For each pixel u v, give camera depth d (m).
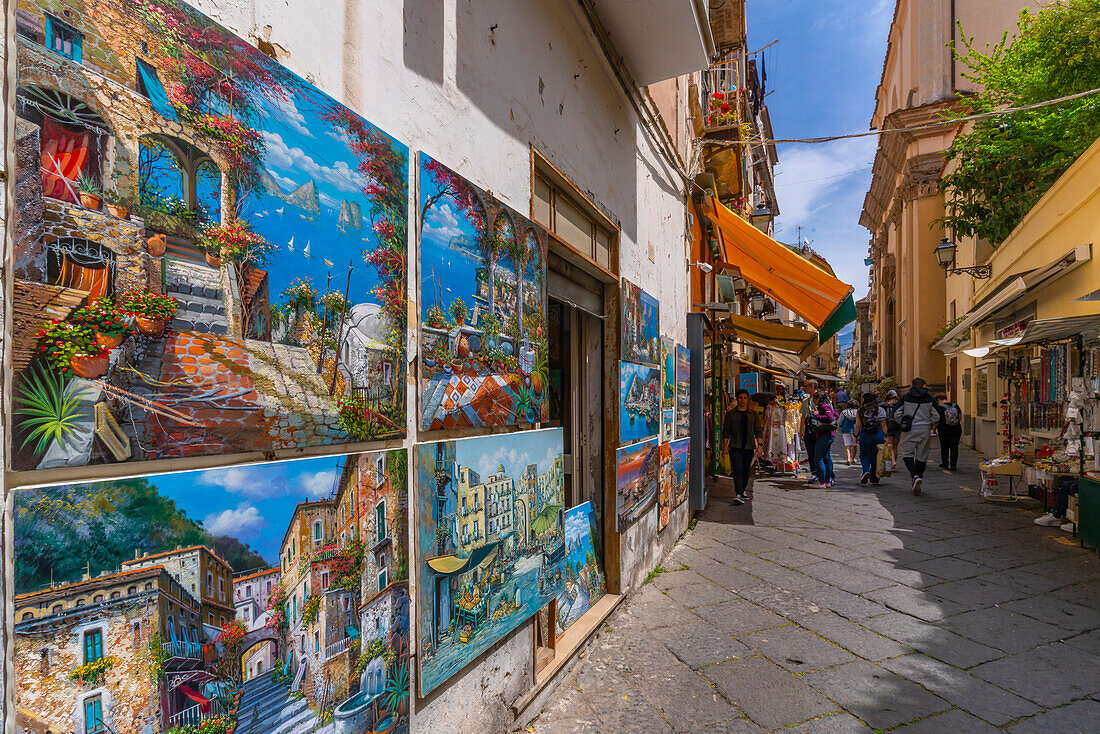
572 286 3.32
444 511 1.92
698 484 6.55
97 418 0.94
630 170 4.18
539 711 2.60
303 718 1.32
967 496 7.91
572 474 3.75
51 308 0.89
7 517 0.82
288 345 1.30
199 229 1.11
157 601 1.00
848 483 9.34
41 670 0.85
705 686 2.83
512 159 2.46
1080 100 9.82
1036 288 8.16
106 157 0.96
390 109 1.70
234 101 1.19
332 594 1.42
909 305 22.69
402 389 1.70
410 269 1.77
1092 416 5.86
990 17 20.64
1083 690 2.79
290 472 1.29
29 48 0.87
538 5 2.74
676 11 3.35
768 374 20.97
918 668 3.02
